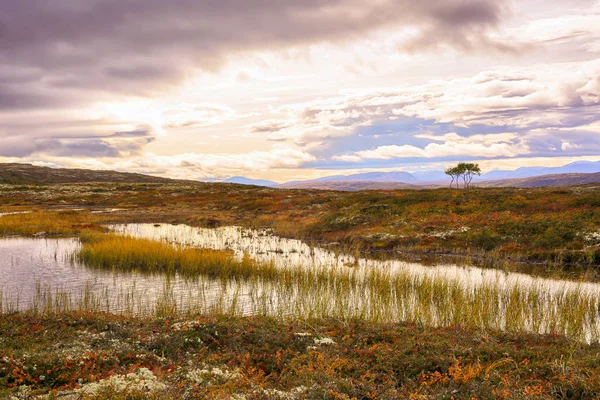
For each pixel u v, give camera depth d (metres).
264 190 126.75
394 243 43.81
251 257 35.81
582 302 20.19
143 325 16.53
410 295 23.12
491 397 10.38
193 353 13.77
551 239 39.38
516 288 22.30
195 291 24.61
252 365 12.87
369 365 12.91
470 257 38.16
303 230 54.00
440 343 14.38
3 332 15.13
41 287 25.38
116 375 10.52
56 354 12.45
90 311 18.75
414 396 10.39
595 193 57.59
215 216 72.50
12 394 9.58
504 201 54.56
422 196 63.25
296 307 20.91
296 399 10.04
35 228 52.84
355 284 25.81
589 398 10.55
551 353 13.70
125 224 64.12
